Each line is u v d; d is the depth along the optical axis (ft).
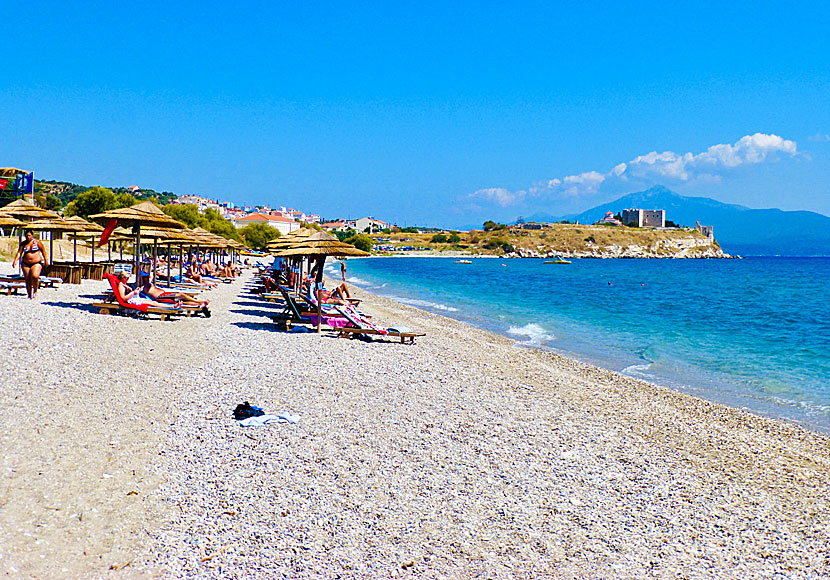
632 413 35.42
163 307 55.42
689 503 22.39
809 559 18.62
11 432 22.38
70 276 75.61
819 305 126.41
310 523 18.42
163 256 147.95
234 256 224.94
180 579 14.94
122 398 28.37
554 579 16.57
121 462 21.13
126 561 15.39
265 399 30.99
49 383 29.22
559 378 44.73
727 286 199.11
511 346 60.90
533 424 30.86
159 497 18.98
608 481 23.93
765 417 37.96
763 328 86.17
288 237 91.97
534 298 136.15
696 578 17.13
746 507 22.43
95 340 40.73
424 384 37.68
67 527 16.57
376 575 16.03
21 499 17.65
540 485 22.91
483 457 25.35
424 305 113.29
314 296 58.70
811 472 26.99
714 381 49.14
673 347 67.15
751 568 17.89
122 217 56.70
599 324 87.66
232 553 16.35
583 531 19.49
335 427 27.48
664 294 157.17
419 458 24.58
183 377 33.76
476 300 128.26
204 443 23.93
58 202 323.57
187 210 264.31
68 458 20.84
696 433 32.14
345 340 52.60
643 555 18.21
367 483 21.67
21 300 56.75
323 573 15.88
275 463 22.66
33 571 14.40
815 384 48.44
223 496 19.56
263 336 51.06
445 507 20.35
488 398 35.55
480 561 17.20
